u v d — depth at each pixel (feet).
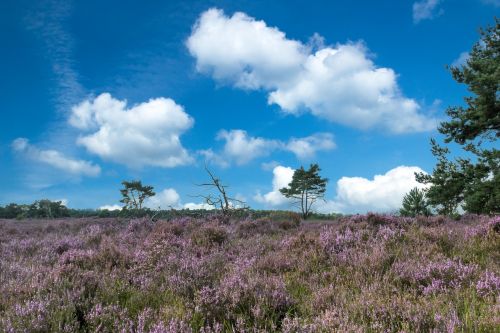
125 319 12.73
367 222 31.35
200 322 12.89
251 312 13.32
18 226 70.18
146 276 18.85
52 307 13.11
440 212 63.26
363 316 12.67
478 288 14.75
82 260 21.52
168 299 15.43
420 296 14.67
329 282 17.81
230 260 24.04
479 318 12.07
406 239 23.24
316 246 22.89
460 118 63.00
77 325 12.44
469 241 22.66
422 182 65.36
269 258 21.36
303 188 159.12
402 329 11.59
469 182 59.41
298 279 18.26
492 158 57.82
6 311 13.01
